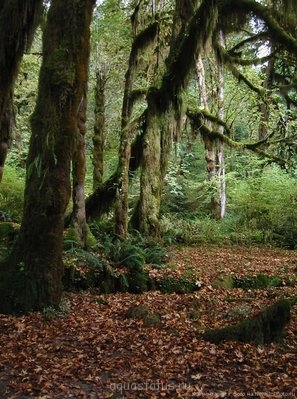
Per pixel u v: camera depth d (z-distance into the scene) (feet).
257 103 70.28
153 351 20.98
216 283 34.45
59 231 26.23
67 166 25.98
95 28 59.98
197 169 87.66
